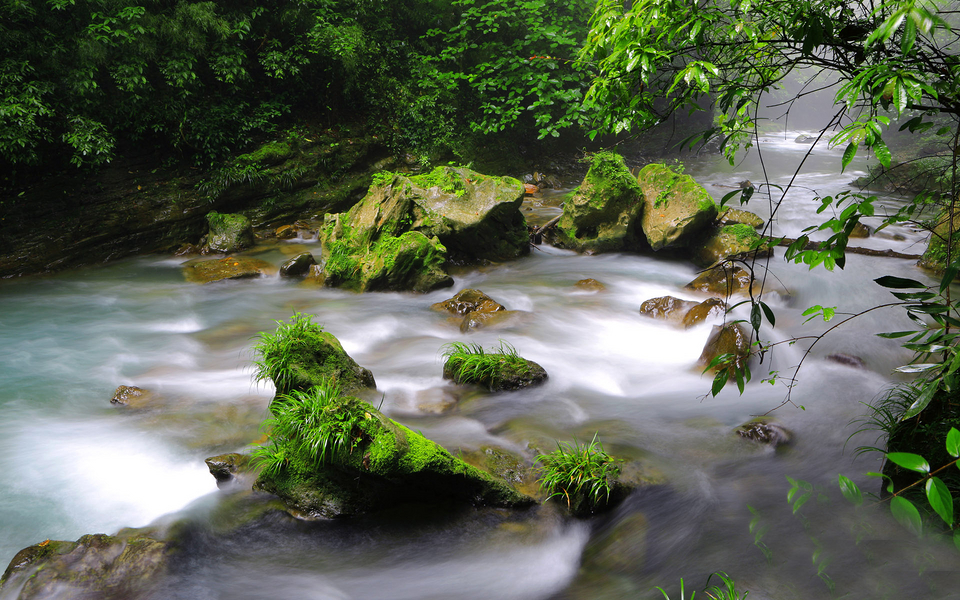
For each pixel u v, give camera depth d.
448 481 4.68
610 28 3.55
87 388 6.98
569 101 16.77
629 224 11.70
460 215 11.05
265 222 14.00
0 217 11.25
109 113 12.59
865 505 4.30
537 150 19.97
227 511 4.75
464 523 4.65
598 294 10.05
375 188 11.16
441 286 10.30
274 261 12.01
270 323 9.10
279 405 5.25
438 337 8.40
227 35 13.52
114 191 12.41
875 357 7.05
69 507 4.82
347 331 8.70
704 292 9.72
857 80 2.03
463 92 18.86
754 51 3.02
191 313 9.59
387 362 7.59
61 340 8.49
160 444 5.71
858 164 20.78
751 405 6.18
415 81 17.81
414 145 17.03
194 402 6.52
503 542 4.47
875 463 4.89
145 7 12.90
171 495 5.00
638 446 5.51
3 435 5.90
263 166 14.09
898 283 2.27
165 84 13.59
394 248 10.19
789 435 5.43
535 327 8.62
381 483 4.64
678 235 10.88
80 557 4.11
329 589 4.09
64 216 11.77
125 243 12.31
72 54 11.77
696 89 3.14
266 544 4.48
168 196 12.90
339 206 15.11
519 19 17.97
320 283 10.72
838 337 7.65
